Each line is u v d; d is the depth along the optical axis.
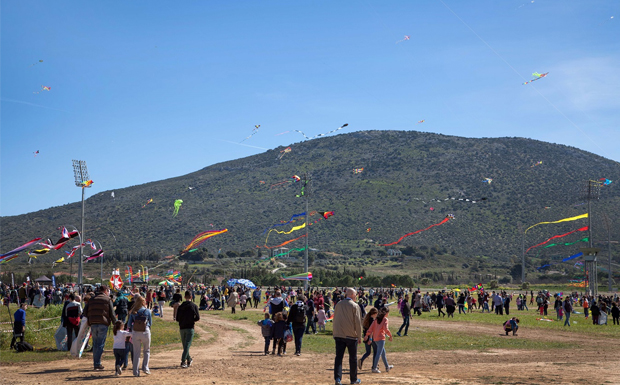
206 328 27.59
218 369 14.48
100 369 14.20
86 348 18.38
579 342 23.39
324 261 143.25
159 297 35.59
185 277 112.00
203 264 136.62
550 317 39.78
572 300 56.69
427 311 44.78
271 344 21.66
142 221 194.25
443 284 116.62
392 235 165.38
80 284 51.31
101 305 14.32
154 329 26.36
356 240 163.88
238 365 15.41
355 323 11.72
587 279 63.12
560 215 163.88
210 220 191.12
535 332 28.00
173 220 192.88
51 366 14.89
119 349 13.27
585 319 38.34
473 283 114.19
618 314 33.62
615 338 25.55
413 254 148.25
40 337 20.30
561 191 184.50
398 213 179.62
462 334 26.09
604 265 123.88
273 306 21.53
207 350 19.23
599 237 145.50
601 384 12.08
